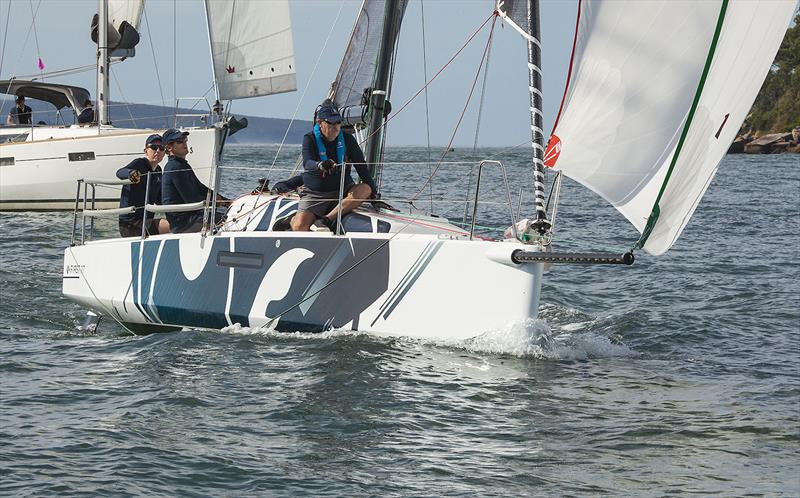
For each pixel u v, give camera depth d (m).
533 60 16.44
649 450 12.68
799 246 34.44
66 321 20.86
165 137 19.89
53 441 12.70
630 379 15.98
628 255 15.27
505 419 13.79
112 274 20.14
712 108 14.43
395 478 11.65
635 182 14.97
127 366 16.45
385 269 17.44
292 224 18.42
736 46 14.18
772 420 13.90
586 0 14.74
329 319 17.84
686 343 18.95
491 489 11.38
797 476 11.81
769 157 153.88
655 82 14.58
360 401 14.43
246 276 18.45
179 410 14.02
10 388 15.14
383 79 20.58
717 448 12.77
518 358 16.69
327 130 18.41
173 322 19.36
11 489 11.14
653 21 14.43
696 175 14.75
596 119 15.05
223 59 36.91
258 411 13.99
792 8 14.12
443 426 13.46
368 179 18.78
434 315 17.09
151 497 10.98
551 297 23.62
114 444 12.59
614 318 21.02
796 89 188.25
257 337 17.98
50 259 28.69
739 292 24.52
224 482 11.48
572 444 12.87
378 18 20.81
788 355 18.06
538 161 16.64
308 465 12.02
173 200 19.86
